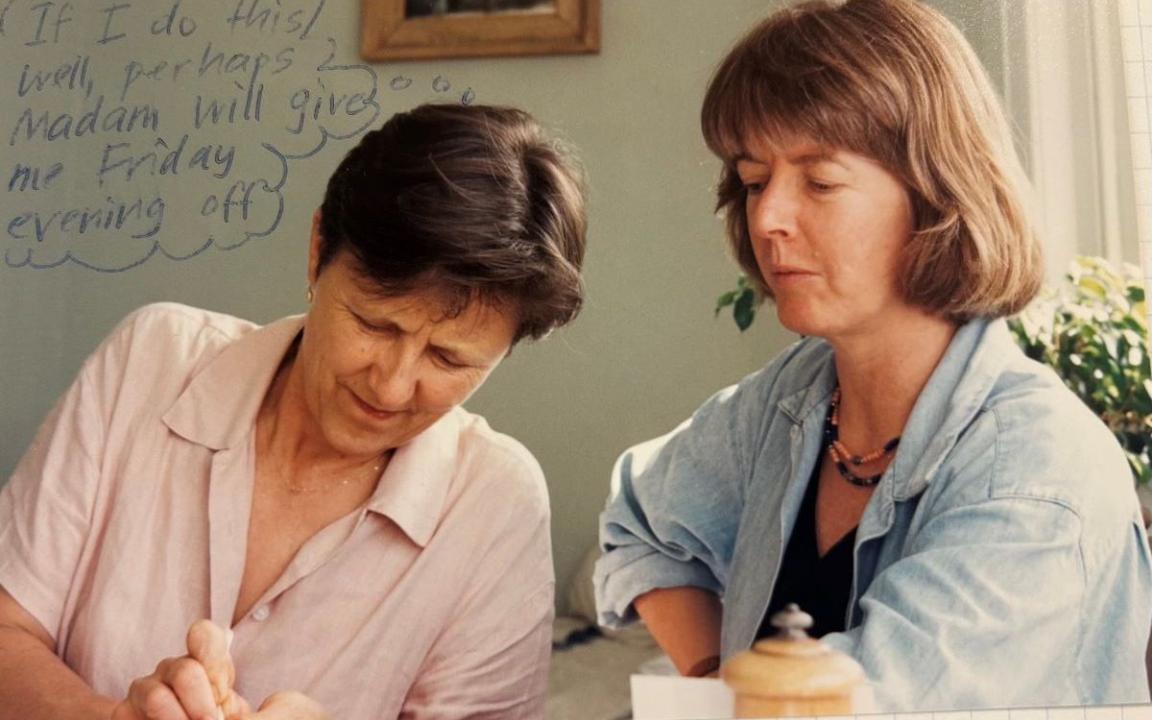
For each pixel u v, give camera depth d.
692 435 0.95
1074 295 0.94
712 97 0.93
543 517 0.89
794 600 0.90
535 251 0.73
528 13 0.98
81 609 0.81
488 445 0.88
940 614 0.84
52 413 0.85
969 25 0.97
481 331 0.75
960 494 0.86
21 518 0.81
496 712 0.86
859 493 0.90
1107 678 0.85
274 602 0.82
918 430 0.88
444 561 0.84
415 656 0.84
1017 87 0.97
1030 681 0.84
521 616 0.86
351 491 0.85
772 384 0.94
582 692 0.91
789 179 0.90
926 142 0.87
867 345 0.90
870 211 0.89
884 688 0.84
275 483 0.84
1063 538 0.84
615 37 0.98
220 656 0.73
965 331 0.89
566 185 0.76
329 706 0.81
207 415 0.84
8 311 0.96
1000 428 0.86
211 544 0.81
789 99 0.88
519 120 0.77
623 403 0.96
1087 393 0.94
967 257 0.88
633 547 0.94
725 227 0.96
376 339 0.75
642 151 0.97
